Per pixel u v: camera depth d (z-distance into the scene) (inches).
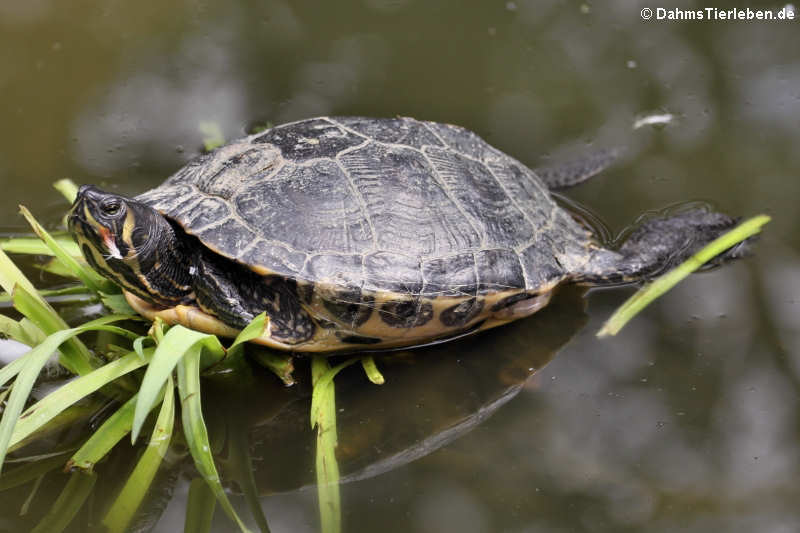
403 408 205.2
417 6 386.6
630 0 388.8
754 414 202.1
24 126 310.0
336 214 201.6
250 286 203.3
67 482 181.6
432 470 187.5
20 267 247.8
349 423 200.1
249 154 215.3
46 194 277.4
